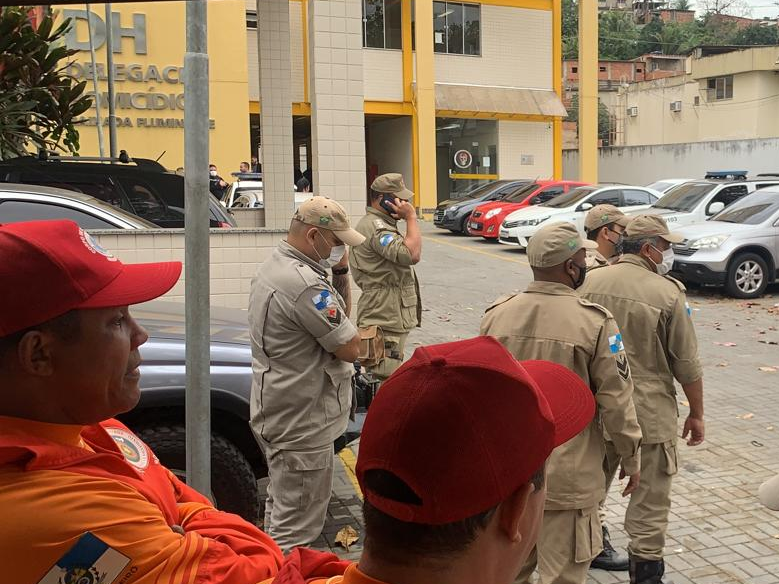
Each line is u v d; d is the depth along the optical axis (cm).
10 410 134
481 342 112
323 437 344
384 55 2544
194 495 177
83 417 139
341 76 780
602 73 5506
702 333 983
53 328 132
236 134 2077
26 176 746
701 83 4134
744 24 7400
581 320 301
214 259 710
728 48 4231
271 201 1139
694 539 432
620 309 359
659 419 356
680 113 4297
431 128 2553
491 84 2677
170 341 383
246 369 398
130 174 778
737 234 1225
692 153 3394
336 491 488
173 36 1948
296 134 3038
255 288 346
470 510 99
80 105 998
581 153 2762
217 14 2025
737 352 884
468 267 1531
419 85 2528
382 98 2555
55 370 134
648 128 4503
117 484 134
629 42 6644
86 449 141
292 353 337
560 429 132
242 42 2056
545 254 310
